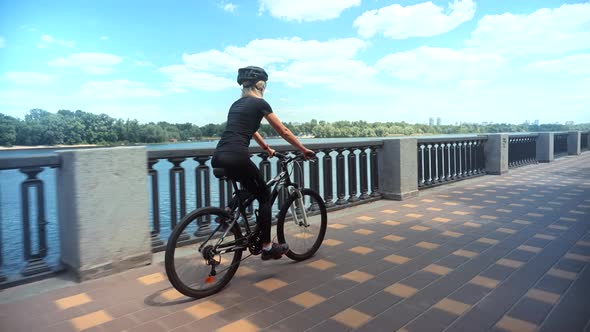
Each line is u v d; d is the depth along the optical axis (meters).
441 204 6.44
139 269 3.53
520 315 2.54
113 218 3.39
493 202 6.52
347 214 5.84
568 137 16.84
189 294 2.88
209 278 3.02
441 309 2.67
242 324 2.51
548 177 9.56
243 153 3.09
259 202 3.38
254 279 3.31
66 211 3.30
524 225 4.94
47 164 3.20
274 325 2.49
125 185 3.46
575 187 7.86
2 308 2.77
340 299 2.87
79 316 2.64
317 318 2.58
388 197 6.95
